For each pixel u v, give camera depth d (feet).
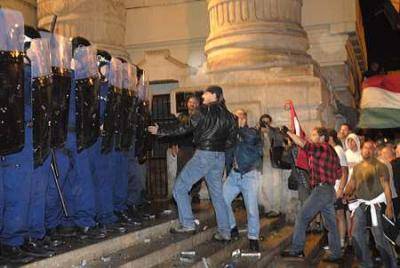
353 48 44.88
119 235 17.57
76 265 14.90
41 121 14.44
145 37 42.65
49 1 34.96
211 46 34.58
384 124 33.78
